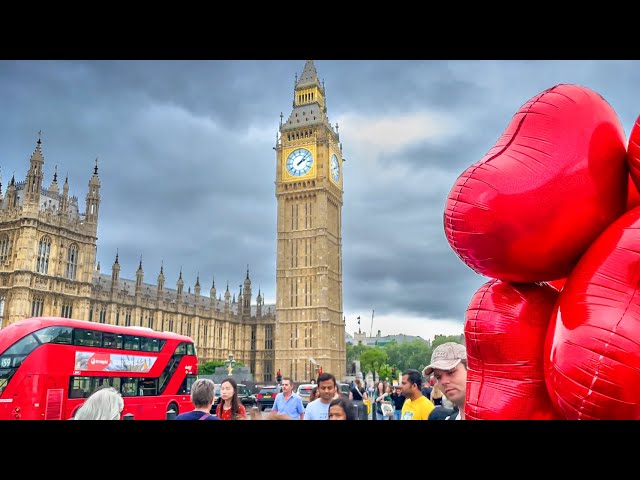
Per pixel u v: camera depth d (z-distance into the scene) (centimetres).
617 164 395
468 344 449
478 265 414
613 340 337
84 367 2255
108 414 561
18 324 2075
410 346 15338
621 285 350
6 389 1948
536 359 413
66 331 2191
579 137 390
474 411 430
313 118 11538
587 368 340
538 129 398
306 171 11169
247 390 4134
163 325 9931
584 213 383
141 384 2634
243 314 12406
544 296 432
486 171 391
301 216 11056
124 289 9206
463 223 394
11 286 6425
